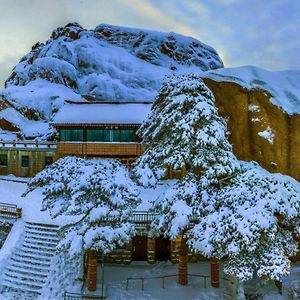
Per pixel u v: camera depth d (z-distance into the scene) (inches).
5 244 1134.4
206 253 839.1
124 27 4889.3
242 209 836.6
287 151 1338.6
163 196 972.6
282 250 846.5
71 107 1742.1
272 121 1369.3
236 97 1425.9
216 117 1008.9
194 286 996.6
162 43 4694.9
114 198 887.7
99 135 1642.5
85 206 898.1
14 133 2313.0
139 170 994.7
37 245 1120.8
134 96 3316.9
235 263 836.6
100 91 3238.2
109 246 913.5
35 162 1790.1
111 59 4015.8
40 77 3312.0
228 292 966.4
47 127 2342.5
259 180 893.8
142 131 1157.7
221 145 995.9
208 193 936.9
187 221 896.3
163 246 1189.1
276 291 984.3
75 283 976.9
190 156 983.6
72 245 899.4
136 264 1148.5
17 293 968.3
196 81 1040.2
